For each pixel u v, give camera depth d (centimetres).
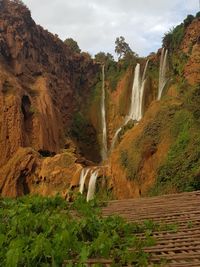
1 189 3597
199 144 2069
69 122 5003
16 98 4038
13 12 4772
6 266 454
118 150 2855
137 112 4628
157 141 2514
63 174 3350
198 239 596
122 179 2697
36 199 840
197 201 867
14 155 3766
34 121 4153
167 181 2112
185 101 2595
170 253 533
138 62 4941
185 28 4091
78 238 591
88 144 4994
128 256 498
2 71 4250
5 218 709
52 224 614
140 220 721
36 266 472
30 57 4766
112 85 5281
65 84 5188
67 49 5569
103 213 796
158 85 4488
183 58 3731
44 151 4100
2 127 3909
